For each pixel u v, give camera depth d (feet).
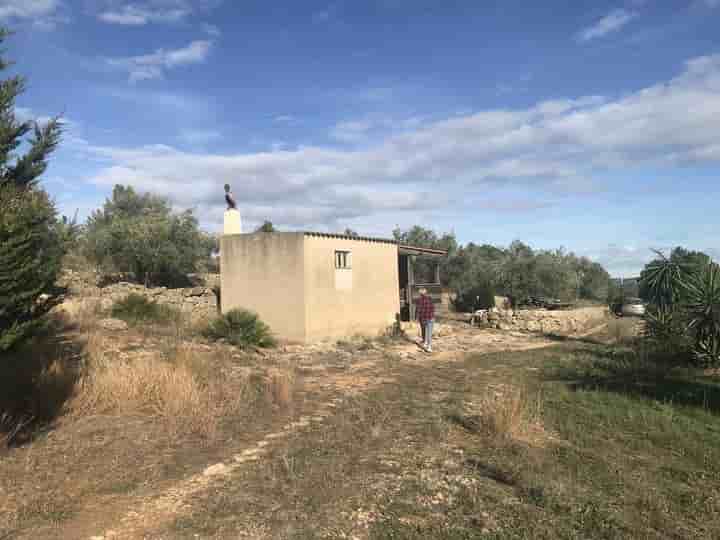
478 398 30.09
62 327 38.78
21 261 16.63
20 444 19.77
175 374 26.71
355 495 16.22
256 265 52.60
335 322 53.62
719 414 26.89
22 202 16.72
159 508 15.28
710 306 39.60
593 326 73.00
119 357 32.40
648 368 38.83
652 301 48.57
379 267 60.80
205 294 59.98
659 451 21.27
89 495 16.07
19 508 14.88
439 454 20.17
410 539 13.43
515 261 95.61
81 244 73.10
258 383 31.14
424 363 43.27
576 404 28.58
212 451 20.21
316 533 13.75
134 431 21.68
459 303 95.25
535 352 49.44
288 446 20.79
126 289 57.62
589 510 15.25
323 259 52.42
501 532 13.85
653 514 15.20
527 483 17.03
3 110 18.02
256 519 14.55
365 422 24.47
